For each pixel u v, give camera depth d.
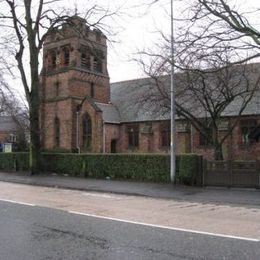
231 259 7.69
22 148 54.66
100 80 51.31
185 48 18.50
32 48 29.62
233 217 12.70
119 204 15.55
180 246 8.63
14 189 20.73
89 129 47.97
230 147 39.22
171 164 22.80
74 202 15.84
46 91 51.19
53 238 9.29
